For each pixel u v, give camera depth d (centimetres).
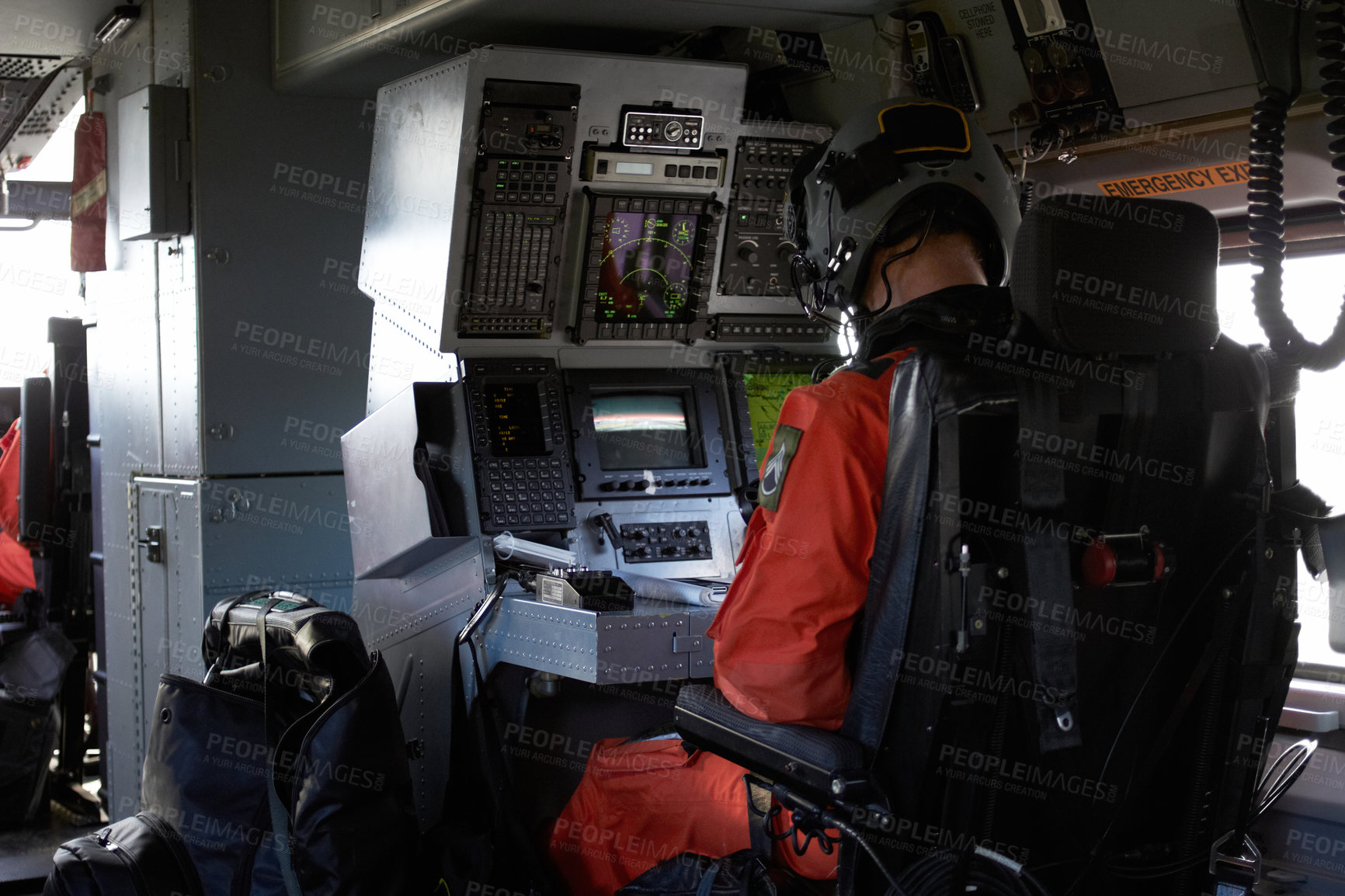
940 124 210
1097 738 184
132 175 432
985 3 293
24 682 505
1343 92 226
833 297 228
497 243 316
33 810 508
